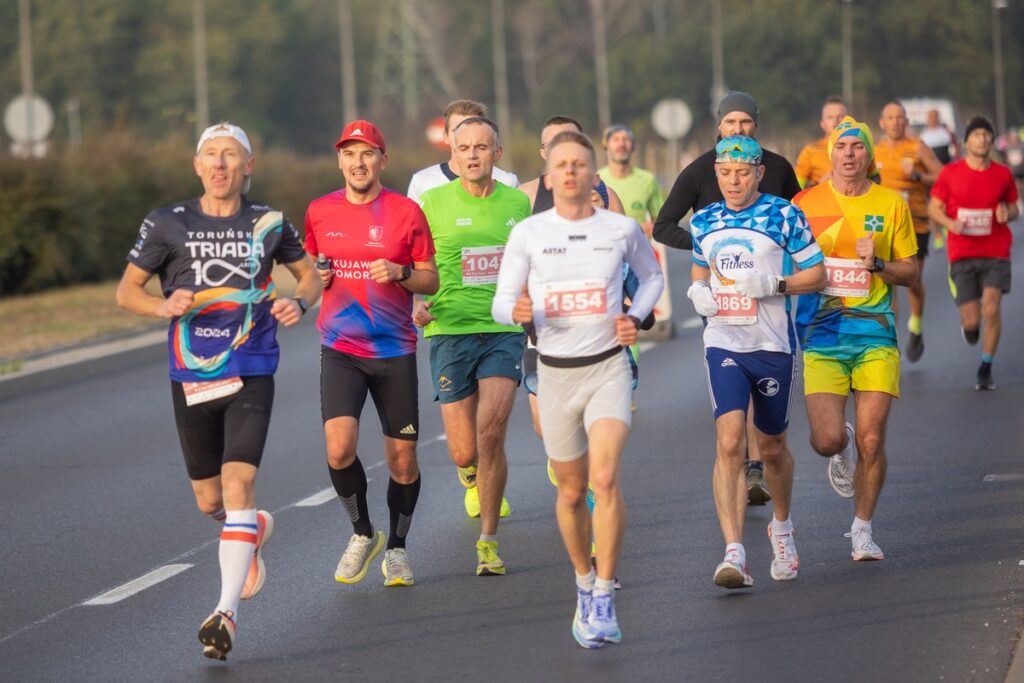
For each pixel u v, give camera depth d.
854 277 23.72
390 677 18.92
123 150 82.56
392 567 23.19
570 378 19.91
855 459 26.70
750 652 19.34
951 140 65.88
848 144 23.78
